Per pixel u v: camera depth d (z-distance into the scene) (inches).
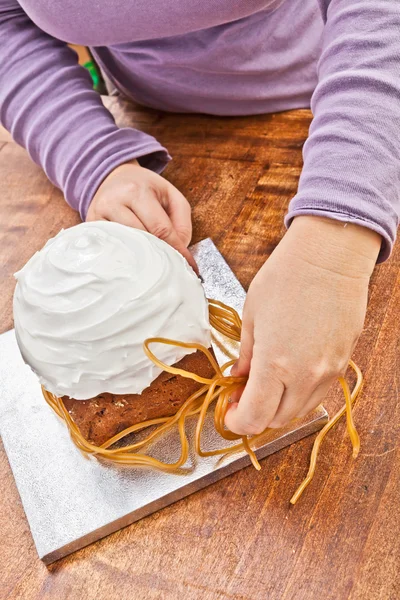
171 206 25.0
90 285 17.8
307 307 14.9
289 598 16.6
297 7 27.9
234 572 17.3
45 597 17.8
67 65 28.8
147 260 18.3
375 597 16.2
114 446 20.3
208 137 30.2
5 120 29.5
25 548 18.9
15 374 22.7
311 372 15.0
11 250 27.9
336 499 18.1
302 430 19.3
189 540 18.2
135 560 18.1
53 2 23.0
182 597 17.2
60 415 20.5
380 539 17.1
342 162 15.4
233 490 19.0
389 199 15.4
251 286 16.2
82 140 26.6
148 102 31.9
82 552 18.6
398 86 15.7
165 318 17.9
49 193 30.1
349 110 15.9
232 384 18.0
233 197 27.2
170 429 20.3
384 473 18.3
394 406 19.5
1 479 20.5
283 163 27.9
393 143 15.5
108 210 24.1
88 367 17.8
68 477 19.6
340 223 15.1
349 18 17.1
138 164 26.9
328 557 17.1
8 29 28.9
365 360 20.7
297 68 29.3
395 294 22.1
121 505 18.7
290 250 15.4
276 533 17.8
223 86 29.2
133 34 23.9
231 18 22.6
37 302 18.1
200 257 24.6
